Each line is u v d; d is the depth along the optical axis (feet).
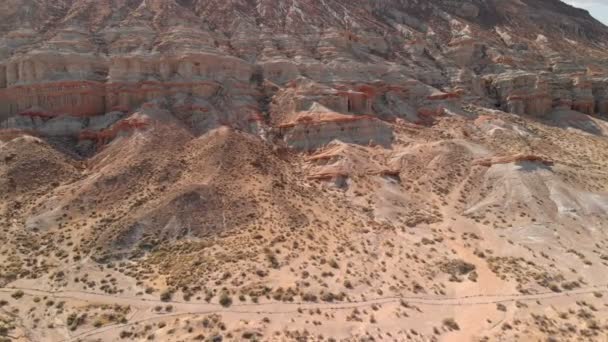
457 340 117.70
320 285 137.59
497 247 168.76
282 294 131.34
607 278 151.43
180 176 191.52
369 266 150.61
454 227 181.78
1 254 151.64
